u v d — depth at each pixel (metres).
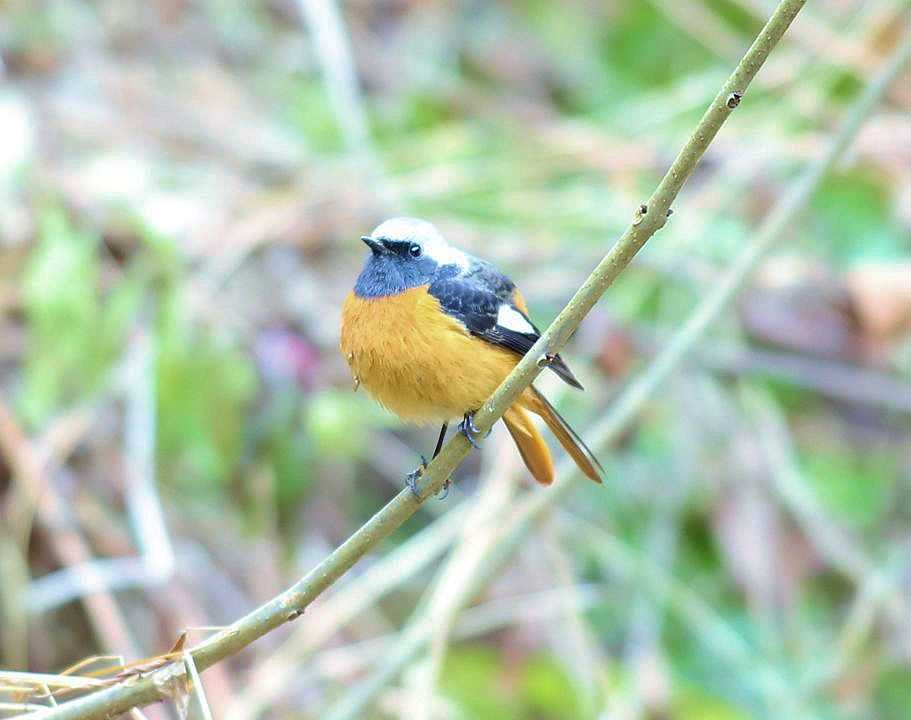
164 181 12.87
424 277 7.52
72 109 13.45
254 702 9.39
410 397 7.50
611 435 8.90
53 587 10.05
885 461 13.00
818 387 12.77
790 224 8.99
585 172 14.22
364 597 9.66
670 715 10.71
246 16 15.62
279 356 11.27
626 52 16.34
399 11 16.50
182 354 10.55
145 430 10.66
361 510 12.05
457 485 12.70
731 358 12.51
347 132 12.84
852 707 11.27
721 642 10.80
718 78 14.37
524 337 7.60
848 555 11.52
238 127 13.98
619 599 11.59
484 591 11.48
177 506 11.15
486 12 16.95
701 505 12.18
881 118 13.54
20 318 11.70
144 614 10.52
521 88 16.33
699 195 13.10
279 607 5.55
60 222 10.49
